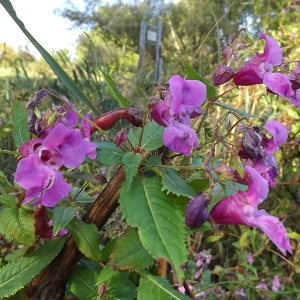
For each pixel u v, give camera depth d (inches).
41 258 6.6
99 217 6.9
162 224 5.8
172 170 6.6
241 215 6.4
